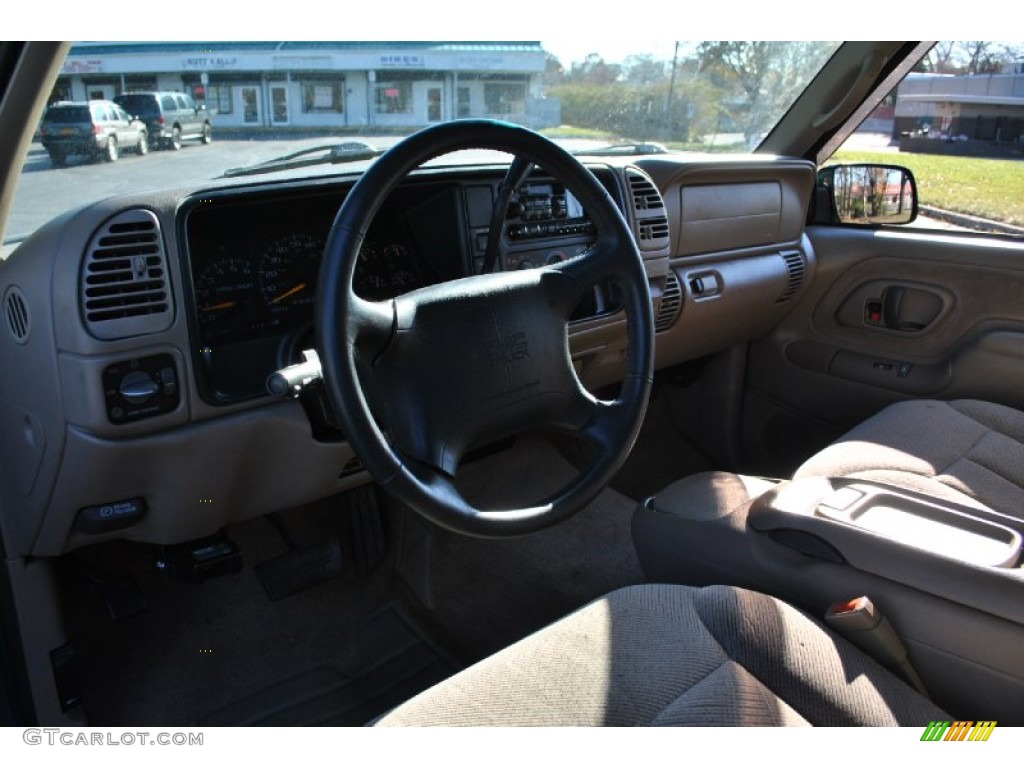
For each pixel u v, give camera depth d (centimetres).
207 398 135
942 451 153
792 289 242
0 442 144
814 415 254
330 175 151
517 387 114
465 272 170
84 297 122
